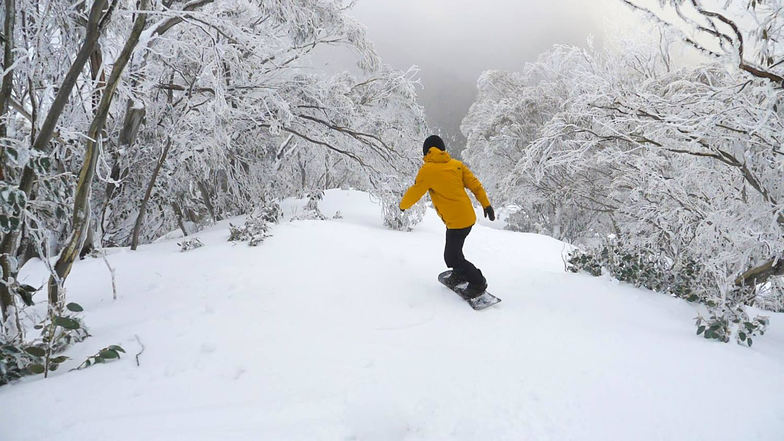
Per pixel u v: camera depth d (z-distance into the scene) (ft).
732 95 14.88
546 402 8.56
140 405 8.22
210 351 10.62
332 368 9.74
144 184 29.45
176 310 13.57
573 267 18.30
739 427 7.87
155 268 18.81
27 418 7.67
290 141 39.83
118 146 25.12
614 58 30.81
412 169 31.94
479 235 29.94
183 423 7.61
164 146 25.54
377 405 8.25
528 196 63.57
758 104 14.73
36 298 16.63
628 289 15.87
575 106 19.70
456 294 14.93
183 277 17.10
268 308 13.44
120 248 25.32
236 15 28.91
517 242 29.14
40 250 10.87
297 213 32.86
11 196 9.24
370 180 31.48
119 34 20.76
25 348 9.83
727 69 14.24
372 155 33.01
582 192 53.93
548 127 22.00
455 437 7.53
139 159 28.04
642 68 33.86
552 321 12.90
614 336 11.87
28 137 13.08
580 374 9.67
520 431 7.69
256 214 27.17
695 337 12.03
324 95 31.35
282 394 8.66
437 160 14.10
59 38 15.98
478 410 8.27
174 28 23.79
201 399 8.47
